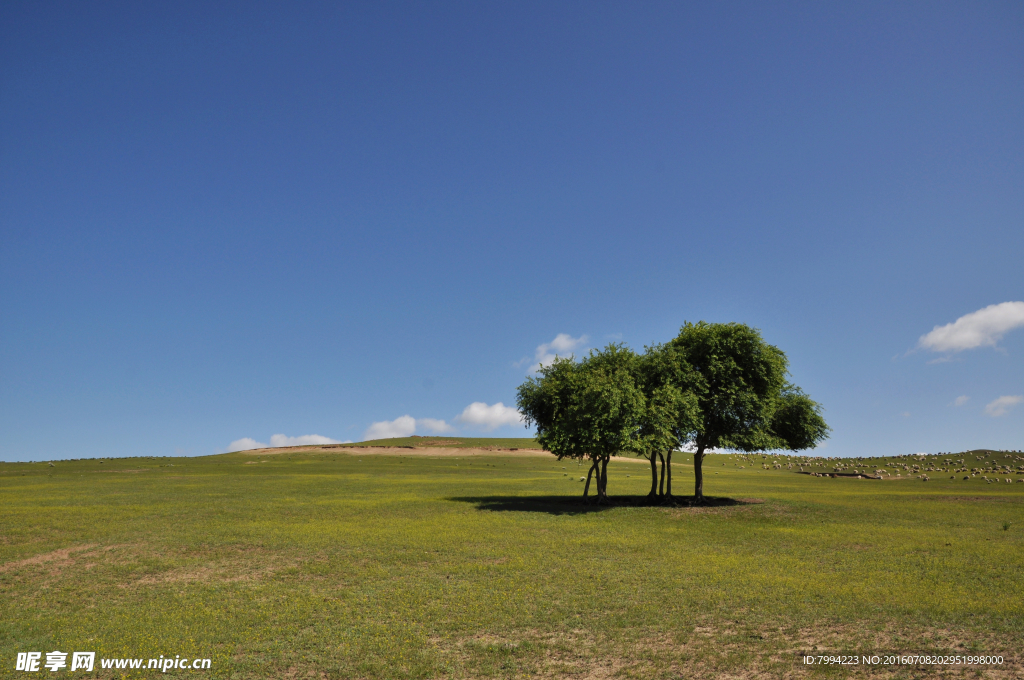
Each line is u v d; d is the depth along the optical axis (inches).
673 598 906.7
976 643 698.8
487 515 1764.3
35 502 1968.5
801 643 715.4
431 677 645.9
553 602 898.7
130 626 808.9
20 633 783.1
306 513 1780.3
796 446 2267.5
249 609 881.5
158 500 2058.3
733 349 2062.0
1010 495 2258.9
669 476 2117.4
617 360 2140.7
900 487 2800.2
